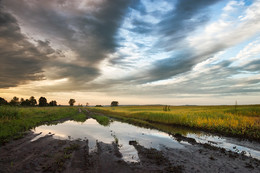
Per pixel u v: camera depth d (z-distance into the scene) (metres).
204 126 16.44
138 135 13.52
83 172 6.04
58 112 35.00
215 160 7.68
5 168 6.11
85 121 24.64
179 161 7.48
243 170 6.57
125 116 33.09
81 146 9.72
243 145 10.36
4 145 9.20
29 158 7.29
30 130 14.32
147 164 7.01
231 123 15.05
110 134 13.85
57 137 11.99
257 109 29.41
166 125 19.91
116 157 7.84
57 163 6.76
